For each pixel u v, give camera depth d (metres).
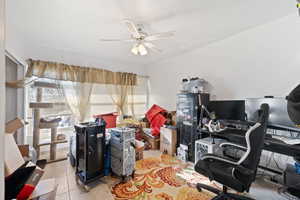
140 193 1.91
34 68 3.00
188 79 3.59
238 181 1.36
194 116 2.87
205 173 1.59
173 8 1.89
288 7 1.91
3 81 0.67
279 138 1.92
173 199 1.80
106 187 2.02
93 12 1.96
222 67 2.91
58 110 3.32
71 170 2.48
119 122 4.09
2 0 0.66
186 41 2.99
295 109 1.06
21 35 2.54
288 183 1.71
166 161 2.90
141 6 1.85
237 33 2.65
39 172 1.36
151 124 3.94
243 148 1.76
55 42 3.00
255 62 2.45
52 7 1.85
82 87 3.63
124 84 4.40
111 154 2.30
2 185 0.66
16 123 1.59
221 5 1.85
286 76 2.12
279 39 2.18
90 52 3.62
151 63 4.76
